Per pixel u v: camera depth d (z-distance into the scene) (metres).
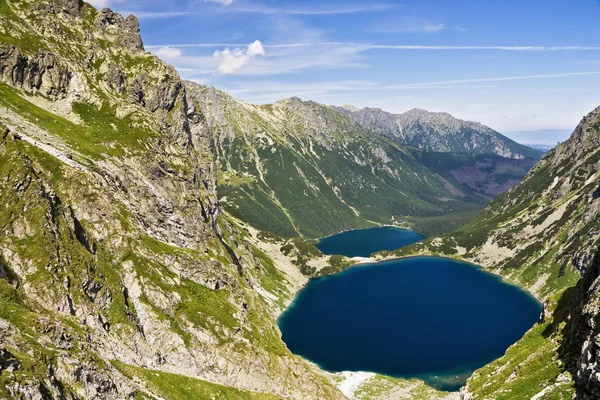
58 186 102.38
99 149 130.00
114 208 111.88
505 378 87.31
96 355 63.25
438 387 150.00
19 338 51.56
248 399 91.31
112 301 86.75
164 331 94.69
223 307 112.50
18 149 87.75
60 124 134.25
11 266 72.75
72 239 86.00
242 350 103.75
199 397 79.19
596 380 54.09
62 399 47.84
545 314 104.50
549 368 74.94
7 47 140.88
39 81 147.38
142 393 67.25
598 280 71.19
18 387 42.22
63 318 68.88
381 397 138.75
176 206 138.38
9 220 77.06
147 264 104.75
